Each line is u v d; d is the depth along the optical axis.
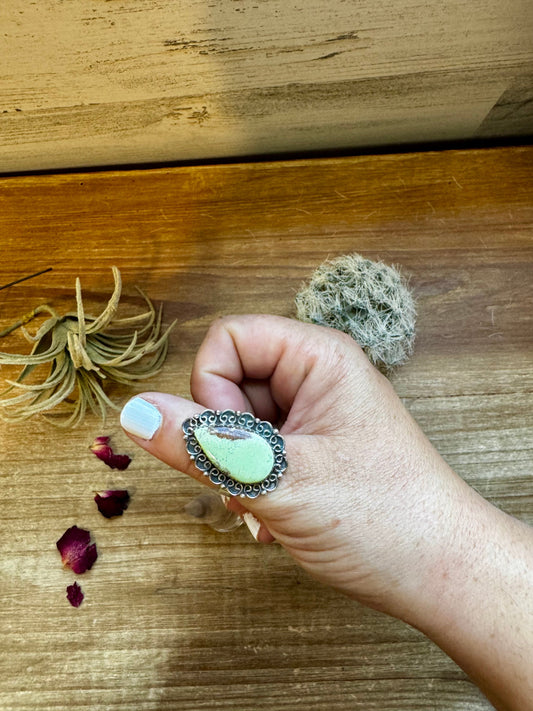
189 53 0.22
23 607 0.24
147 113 0.26
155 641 0.24
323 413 0.20
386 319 0.24
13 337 0.27
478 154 0.28
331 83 0.25
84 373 0.24
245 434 0.17
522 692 0.17
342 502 0.18
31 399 0.25
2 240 0.28
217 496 0.24
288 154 0.30
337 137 0.29
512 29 0.22
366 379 0.20
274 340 0.20
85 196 0.28
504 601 0.18
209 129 0.27
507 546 0.18
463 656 0.18
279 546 0.24
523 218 0.27
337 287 0.24
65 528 0.25
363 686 0.23
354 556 0.18
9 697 0.23
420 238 0.27
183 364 0.26
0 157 0.28
